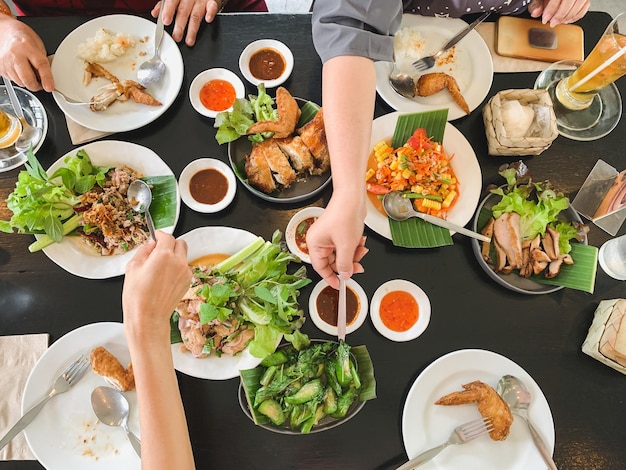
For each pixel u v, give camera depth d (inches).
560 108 67.2
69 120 63.3
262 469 53.6
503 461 53.9
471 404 55.6
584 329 59.4
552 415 56.5
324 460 54.1
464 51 67.1
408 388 56.6
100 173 59.5
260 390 52.8
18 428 51.3
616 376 57.9
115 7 76.7
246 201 62.1
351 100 51.8
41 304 57.4
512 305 59.8
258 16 68.1
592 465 55.0
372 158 62.8
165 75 65.7
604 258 61.7
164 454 43.4
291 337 53.5
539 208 60.2
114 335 55.3
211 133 64.4
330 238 50.9
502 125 60.6
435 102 65.5
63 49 65.4
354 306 58.3
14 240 59.4
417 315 58.5
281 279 56.7
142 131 64.1
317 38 55.0
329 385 54.6
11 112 64.5
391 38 54.2
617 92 67.9
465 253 61.3
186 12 66.6
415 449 53.4
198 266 57.6
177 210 59.5
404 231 59.6
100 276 57.4
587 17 71.0
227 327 54.4
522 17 69.7
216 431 54.2
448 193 61.1
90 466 51.9
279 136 60.9
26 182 56.0
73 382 54.1
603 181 63.5
